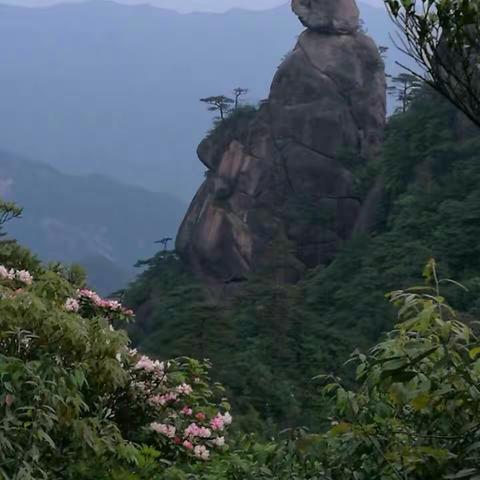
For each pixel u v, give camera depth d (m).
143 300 119.06
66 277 10.91
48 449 7.70
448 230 85.38
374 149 118.06
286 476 6.21
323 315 87.25
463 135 104.06
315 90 119.00
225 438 10.39
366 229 108.56
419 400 5.38
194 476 8.90
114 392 9.45
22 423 7.08
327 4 120.69
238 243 117.94
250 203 119.62
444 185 99.94
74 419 7.68
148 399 9.76
